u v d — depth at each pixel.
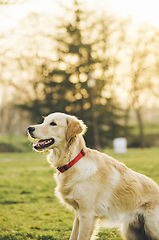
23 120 35.62
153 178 8.61
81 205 3.26
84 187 3.25
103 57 27.27
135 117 36.06
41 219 5.16
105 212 3.39
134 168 10.94
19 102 27.84
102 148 28.34
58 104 27.14
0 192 7.82
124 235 3.71
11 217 5.21
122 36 26.81
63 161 3.39
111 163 3.57
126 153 19.12
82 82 26.67
